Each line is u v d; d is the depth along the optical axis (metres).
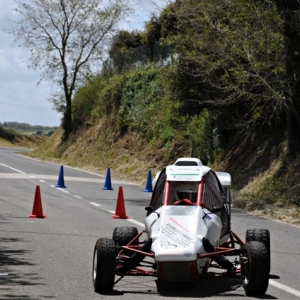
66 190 44.91
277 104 40.75
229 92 46.19
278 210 34.78
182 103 52.44
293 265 19.72
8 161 75.81
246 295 15.40
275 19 38.34
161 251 14.78
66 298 14.97
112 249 15.48
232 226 29.06
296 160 41.38
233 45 39.66
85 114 96.88
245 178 47.12
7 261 19.56
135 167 68.06
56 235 25.05
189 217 16.19
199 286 16.50
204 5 40.84
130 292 15.76
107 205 36.69
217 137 53.12
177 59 49.03
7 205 34.81
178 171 17.86
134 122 77.00
